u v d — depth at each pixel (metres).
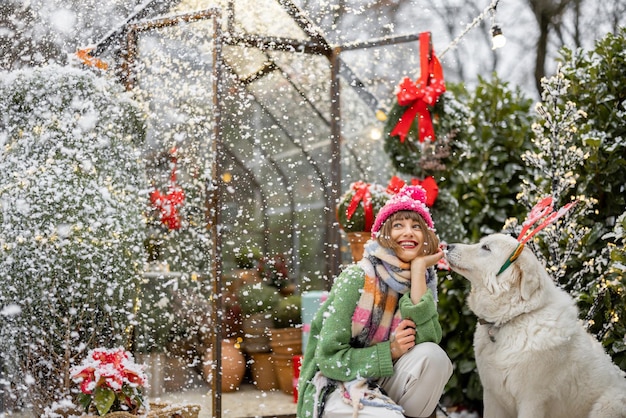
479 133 4.75
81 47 3.54
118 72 3.58
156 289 3.73
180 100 3.60
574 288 3.55
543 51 9.14
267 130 4.34
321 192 4.58
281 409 3.73
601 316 3.55
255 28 3.92
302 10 4.10
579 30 8.98
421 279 2.40
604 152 3.76
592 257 3.70
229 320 4.12
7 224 2.95
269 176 4.35
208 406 3.78
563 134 3.68
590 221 3.77
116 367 2.80
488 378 2.95
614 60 3.90
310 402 2.37
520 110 4.75
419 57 4.38
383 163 5.12
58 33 3.53
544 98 3.83
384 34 4.70
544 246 3.79
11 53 3.51
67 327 2.95
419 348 2.35
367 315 2.39
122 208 3.10
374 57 4.77
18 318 2.95
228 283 3.89
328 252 4.58
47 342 2.98
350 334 2.39
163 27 3.56
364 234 4.11
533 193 4.20
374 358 2.30
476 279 2.95
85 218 2.97
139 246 3.20
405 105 4.17
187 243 3.83
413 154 4.23
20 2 3.49
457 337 4.21
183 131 3.63
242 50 3.97
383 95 5.00
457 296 4.18
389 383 2.38
